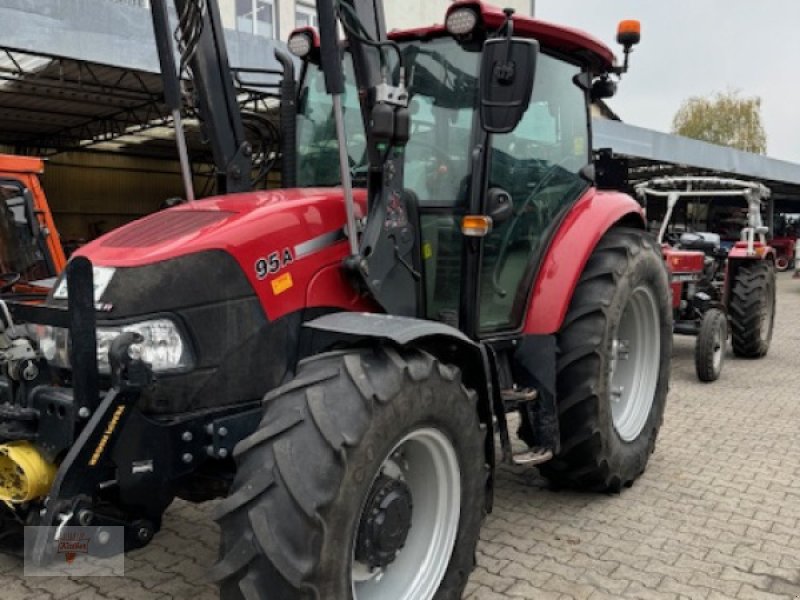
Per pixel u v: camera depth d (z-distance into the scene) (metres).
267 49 9.45
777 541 3.58
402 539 2.59
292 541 2.20
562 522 3.78
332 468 2.25
